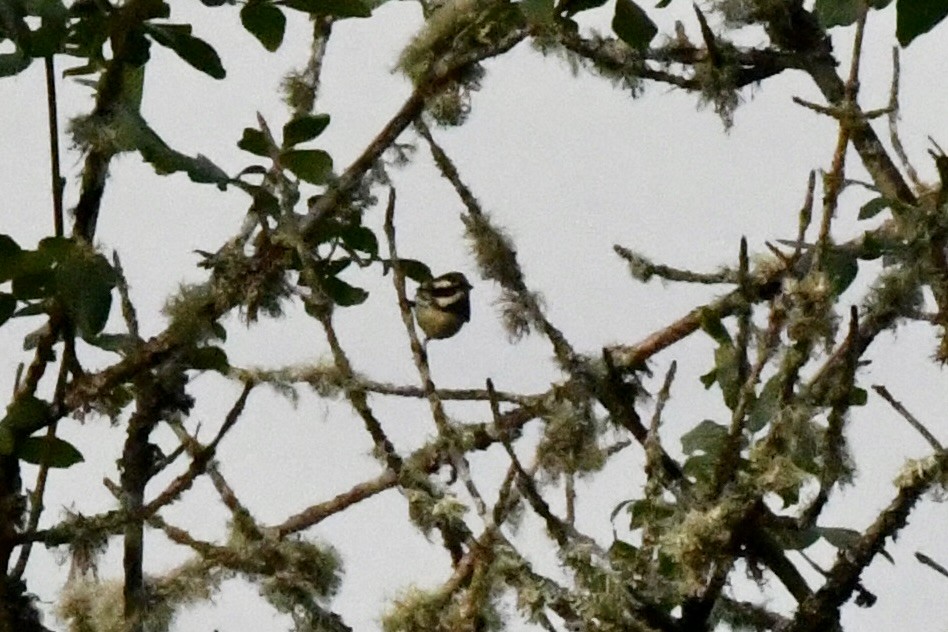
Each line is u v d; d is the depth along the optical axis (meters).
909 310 4.38
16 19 3.86
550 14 4.72
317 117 4.42
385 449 4.51
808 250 4.81
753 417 4.25
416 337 4.50
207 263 4.59
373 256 4.86
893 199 4.46
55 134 4.03
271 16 4.36
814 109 4.28
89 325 3.95
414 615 4.88
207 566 4.75
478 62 5.20
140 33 4.16
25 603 4.15
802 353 4.11
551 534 4.29
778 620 4.64
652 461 4.39
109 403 4.60
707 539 4.15
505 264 5.11
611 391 4.75
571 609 4.23
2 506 4.15
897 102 4.27
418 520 4.54
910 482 4.04
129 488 4.35
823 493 4.11
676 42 5.35
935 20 3.59
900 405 4.14
